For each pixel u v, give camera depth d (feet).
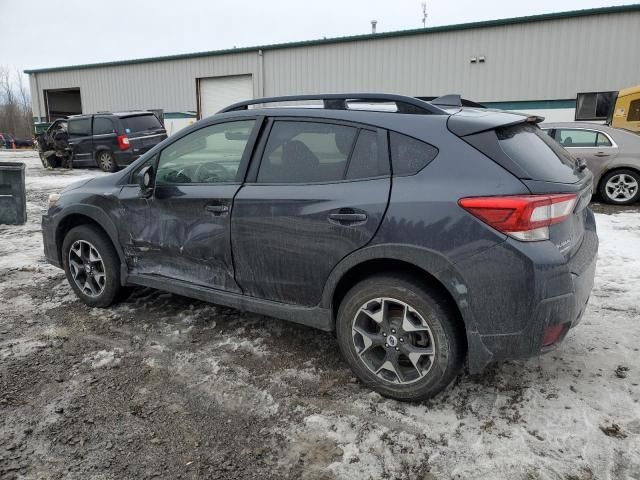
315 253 9.32
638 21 49.03
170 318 12.76
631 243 19.57
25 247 20.31
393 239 8.38
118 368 10.33
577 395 9.09
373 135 9.04
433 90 58.85
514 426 8.28
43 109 93.66
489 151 8.09
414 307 8.47
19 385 9.70
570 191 8.04
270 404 9.05
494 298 7.77
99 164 49.73
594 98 52.03
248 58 69.77
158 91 79.10
